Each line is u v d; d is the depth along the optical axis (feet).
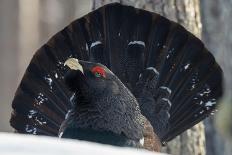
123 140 33.09
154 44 37.73
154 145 34.24
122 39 37.60
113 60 37.60
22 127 37.19
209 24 52.80
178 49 37.83
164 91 37.91
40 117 37.27
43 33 116.88
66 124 33.65
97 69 33.17
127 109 33.68
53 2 119.03
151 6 39.42
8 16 101.81
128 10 37.60
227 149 49.88
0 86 98.12
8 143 15.65
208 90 37.99
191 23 40.34
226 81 52.13
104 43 37.47
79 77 33.01
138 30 37.60
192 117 38.11
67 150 15.43
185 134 40.01
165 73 37.91
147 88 37.86
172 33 37.78
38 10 111.14
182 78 37.96
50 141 15.94
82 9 124.57
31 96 37.32
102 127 33.01
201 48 37.83
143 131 34.04
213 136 50.42
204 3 52.85
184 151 39.99
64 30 37.60
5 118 96.37
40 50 37.50
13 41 101.50
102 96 33.09
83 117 33.12
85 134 32.99
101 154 15.37
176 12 39.83
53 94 37.19
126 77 37.78
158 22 37.70
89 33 37.40
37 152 15.30
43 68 37.35
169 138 38.17
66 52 37.32
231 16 52.29
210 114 38.14
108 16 37.55
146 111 37.45
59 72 37.14
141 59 37.78
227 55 52.44
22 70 101.35
